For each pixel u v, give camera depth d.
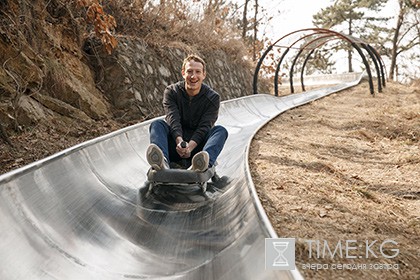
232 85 17.50
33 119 6.45
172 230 3.43
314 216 3.57
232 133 8.57
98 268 2.74
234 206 3.52
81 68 8.72
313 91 22.89
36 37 7.44
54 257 2.60
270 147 6.68
